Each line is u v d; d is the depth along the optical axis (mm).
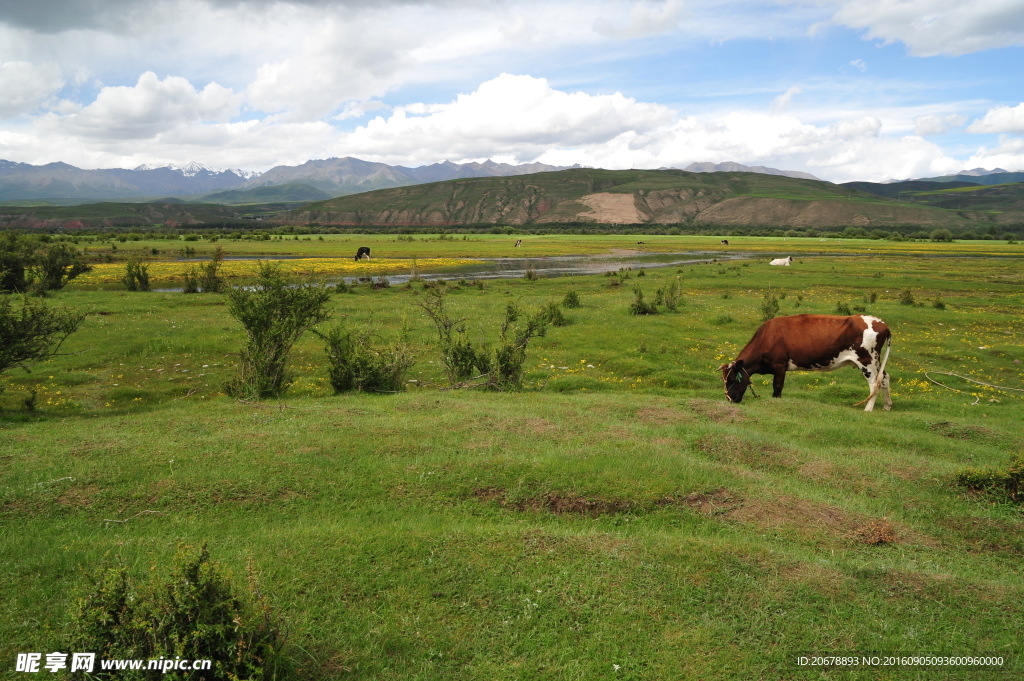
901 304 32219
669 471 8156
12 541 6109
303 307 13609
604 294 37156
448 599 5434
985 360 19047
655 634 5035
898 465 8625
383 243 115938
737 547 6203
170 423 10086
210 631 4098
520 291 39438
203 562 4410
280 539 6242
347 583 5574
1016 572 6176
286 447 8766
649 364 17859
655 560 5996
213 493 7289
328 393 14359
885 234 172250
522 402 12289
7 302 12180
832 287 42281
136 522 6695
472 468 8125
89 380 15789
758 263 68188
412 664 4691
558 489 7652
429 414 10938
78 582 5379
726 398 14070
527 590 5555
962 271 56625
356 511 7102
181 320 24531
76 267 35844
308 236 154000
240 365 13961
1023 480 7574
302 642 4773
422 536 6324
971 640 4980
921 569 6094
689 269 58281
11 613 5020
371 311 28219
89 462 7973
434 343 20766
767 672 4641
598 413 11562
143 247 91125
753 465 8875
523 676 4590
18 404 13125
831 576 5773
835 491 7949
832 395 14828
